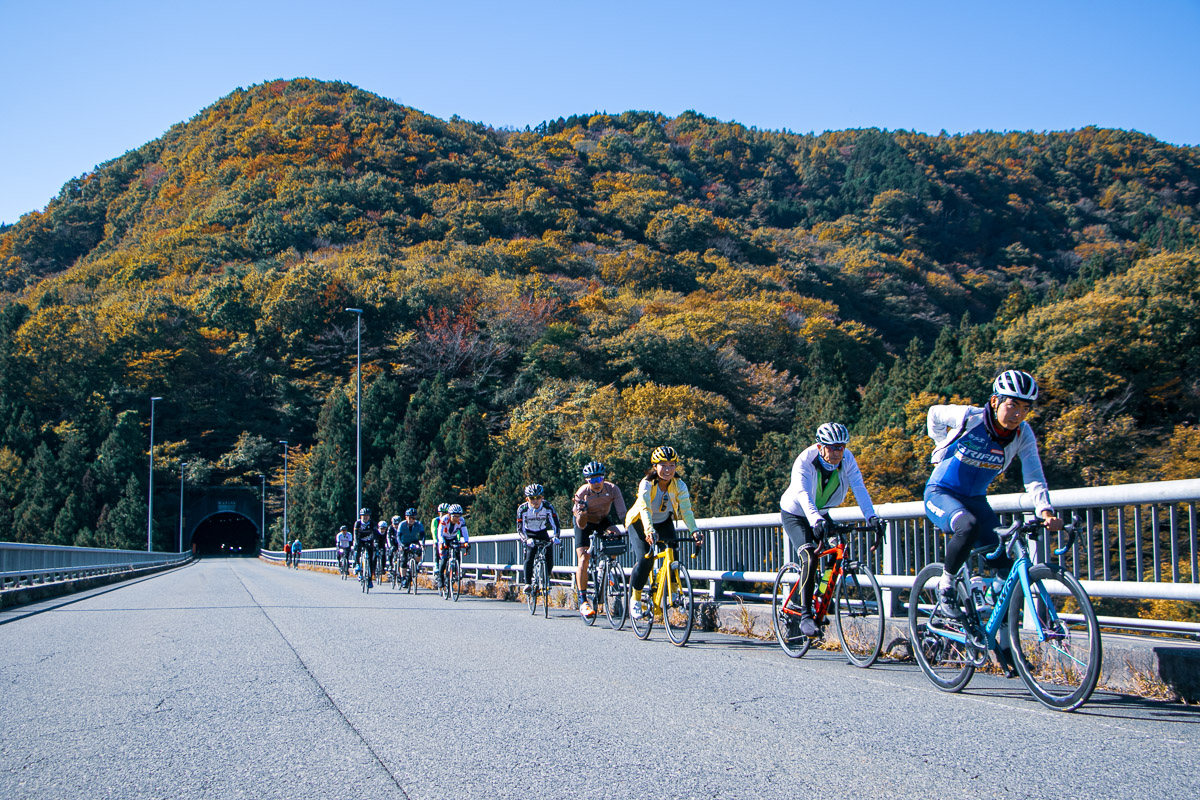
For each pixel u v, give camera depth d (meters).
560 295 93.88
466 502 68.19
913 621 5.70
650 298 97.50
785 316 89.12
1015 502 5.76
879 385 60.78
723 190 166.25
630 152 178.12
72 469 78.44
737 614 8.81
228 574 36.38
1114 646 5.24
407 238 122.56
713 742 4.11
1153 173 154.25
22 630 9.90
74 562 22.25
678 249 124.19
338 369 94.81
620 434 59.75
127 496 78.56
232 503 97.19
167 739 4.36
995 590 4.99
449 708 4.97
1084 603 4.44
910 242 131.38
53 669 6.74
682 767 3.70
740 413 71.00
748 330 83.75
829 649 7.41
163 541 87.88
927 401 42.44
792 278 109.19
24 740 4.40
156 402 92.25
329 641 8.19
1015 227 140.12
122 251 122.12
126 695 5.55
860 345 90.06
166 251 112.62
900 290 111.62
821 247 131.00
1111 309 40.47
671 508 8.27
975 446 5.01
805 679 5.83
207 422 95.56
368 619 10.59
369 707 5.04
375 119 160.75
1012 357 44.56
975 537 5.00
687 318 83.12
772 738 4.16
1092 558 5.50
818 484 6.61
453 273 100.81
